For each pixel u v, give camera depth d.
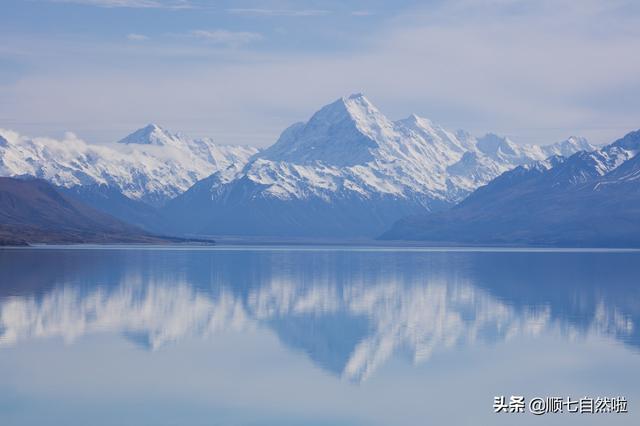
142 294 174.50
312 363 103.50
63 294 170.12
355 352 110.50
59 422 78.38
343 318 142.50
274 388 90.81
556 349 113.81
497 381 94.62
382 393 89.25
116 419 79.31
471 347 115.06
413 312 151.12
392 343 117.62
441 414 82.25
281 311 151.25
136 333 123.25
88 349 110.12
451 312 150.88
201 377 95.25
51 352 107.81
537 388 91.88
